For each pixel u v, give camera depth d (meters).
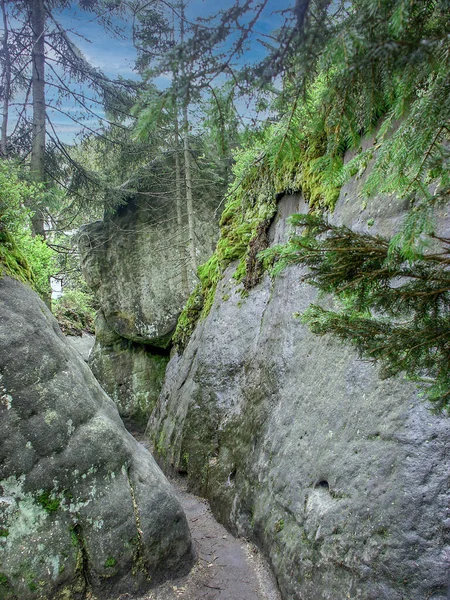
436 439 2.41
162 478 3.91
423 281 1.54
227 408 5.49
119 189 9.77
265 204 6.46
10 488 3.09
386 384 2.90
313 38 1.20
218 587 3.55
